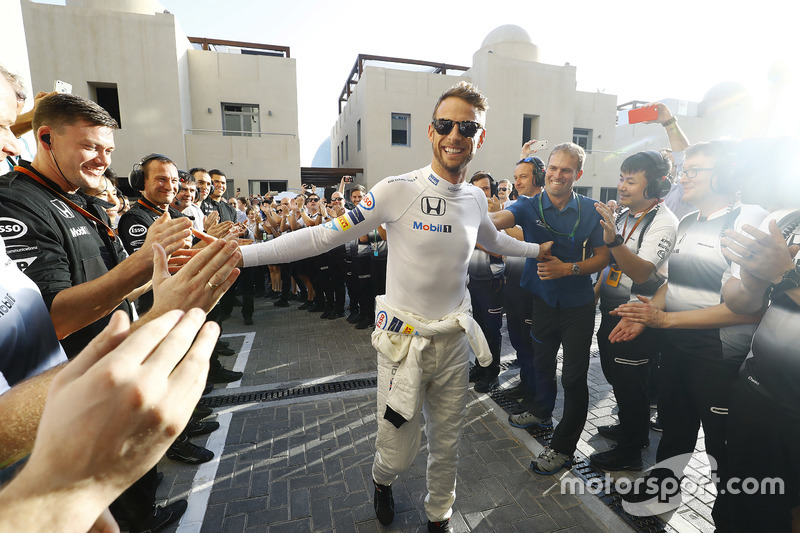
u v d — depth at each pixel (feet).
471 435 9.29
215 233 5.37
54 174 4.95
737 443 4.93
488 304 11.35
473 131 5.16
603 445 8.88
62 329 3.87
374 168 48.16
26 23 35.65
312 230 5.09
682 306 6.64
